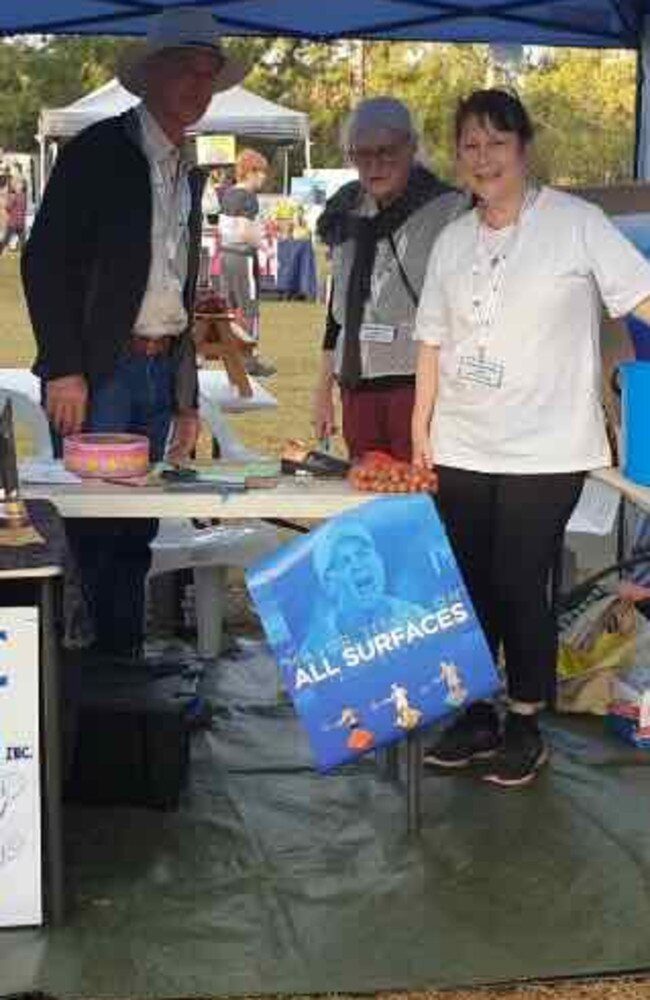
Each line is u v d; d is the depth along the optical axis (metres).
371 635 3.12
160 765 3.46
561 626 4.26
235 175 14.04
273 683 4.48
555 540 3.51
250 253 13.27
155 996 2.64
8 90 33.59
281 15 5.92
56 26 6.08
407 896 3.05
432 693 3.15
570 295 3.31
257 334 13.95
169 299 3.89
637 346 3.73
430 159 4.62
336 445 7.34
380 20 6.00
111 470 3.45
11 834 2.84
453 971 2.74
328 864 3.20
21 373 5.57
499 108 3.22
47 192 3.81
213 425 5.32
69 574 2.78
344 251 4.27
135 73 3.90
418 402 3.55
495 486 3.46
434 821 3.44
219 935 2.87
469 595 3.48
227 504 3.27
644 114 5.30
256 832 3.37
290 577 3.09
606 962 2.79
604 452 3.46
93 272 3.81
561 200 3.33
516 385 3.36
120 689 3.58
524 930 2.91
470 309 3.37
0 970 2.72
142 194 3.77
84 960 2.76
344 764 3.35
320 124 31.48
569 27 5.57
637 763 3.84
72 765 3.46
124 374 3.88
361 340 4.21
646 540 4.54
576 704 4.17
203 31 3.73
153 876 3.12
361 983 2.70
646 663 4.09
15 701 2.79
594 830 3.40
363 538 3.12
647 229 4.03
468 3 5.61
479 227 3.39
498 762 3.67
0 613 2.75
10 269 21.52
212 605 4.71
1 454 2.96
